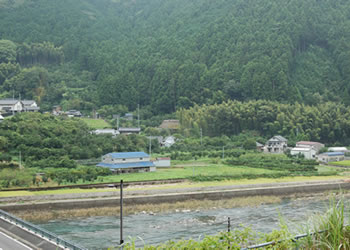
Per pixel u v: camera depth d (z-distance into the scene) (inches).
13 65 7337.6
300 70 7313.0
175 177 3203.7
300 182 3161.9
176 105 6855.3
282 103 6259.8
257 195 2849.4
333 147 5142.7
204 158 4365.2
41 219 2188.7
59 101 6899.6
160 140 5029.5
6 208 2166.6
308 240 588.1
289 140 5255.9
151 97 7081.7
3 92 6752.0
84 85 7691.9
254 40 7691.9
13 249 1216.8
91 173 3134.8
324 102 6540.4
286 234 625.6
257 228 1950.1
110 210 2367.1
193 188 2800.2
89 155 3745.1
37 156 3410.4
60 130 4057.6
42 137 3782.0
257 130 5772.6
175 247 647.8
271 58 7007.9
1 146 3403.1
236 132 5812.0
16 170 3004.4
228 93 6761.8
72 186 2709.2
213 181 3179.1
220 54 7637.8
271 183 3058.6
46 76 7229.3
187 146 4800.7
